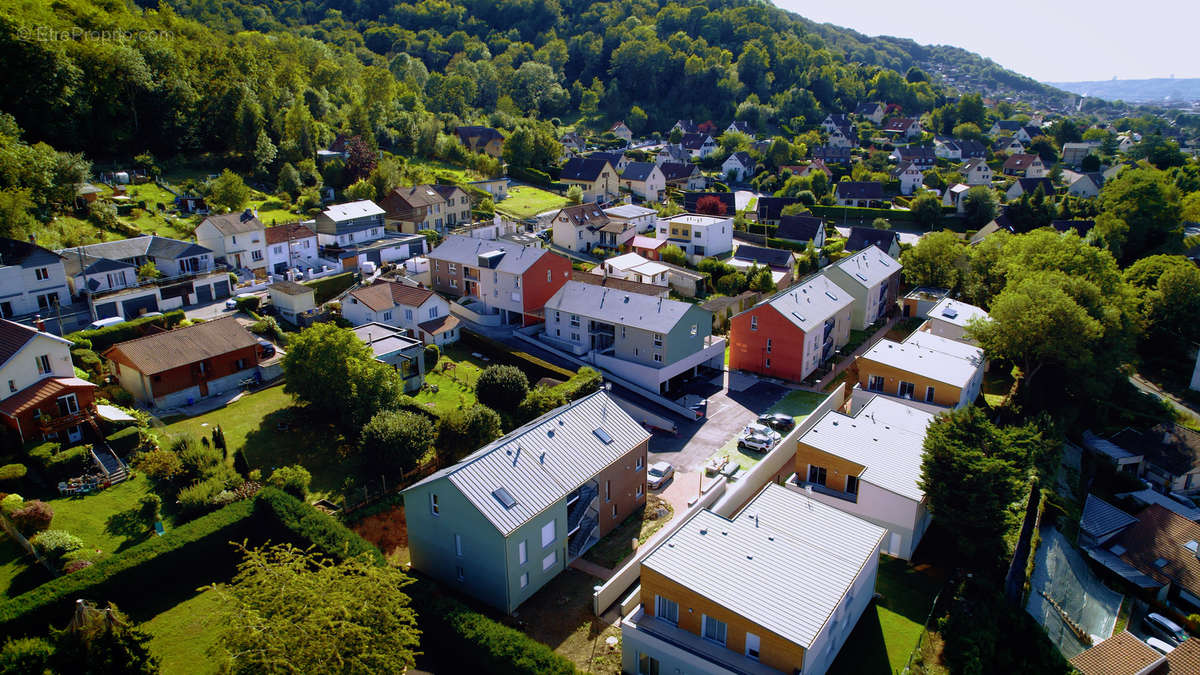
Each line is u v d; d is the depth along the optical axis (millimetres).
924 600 36969
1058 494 52969
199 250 68375
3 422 41062
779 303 63938
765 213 121000
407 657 27047
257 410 51000
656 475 46125
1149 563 47094
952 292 83938
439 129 141750
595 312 63188
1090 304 63125
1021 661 35000
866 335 75312
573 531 38406
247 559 29453
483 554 34219
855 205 139875
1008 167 174875
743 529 35156
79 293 60969
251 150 108438
